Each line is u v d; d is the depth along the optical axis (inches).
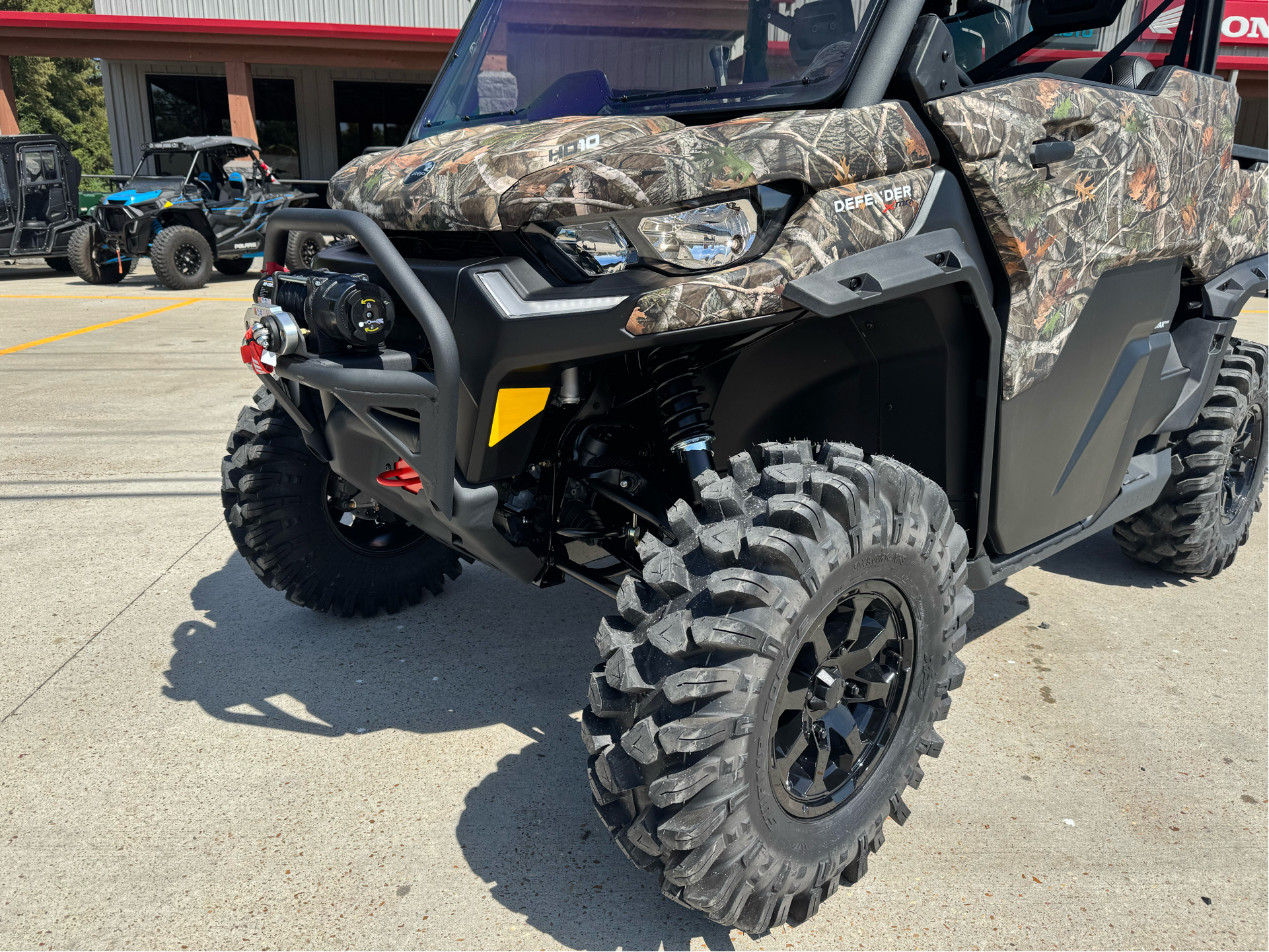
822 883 75.0
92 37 701.9
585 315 70.6
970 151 82.5
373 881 79.9
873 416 94.0
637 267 72.2
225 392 271.4
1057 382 96.7
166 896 77.6
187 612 131.6
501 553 85.6
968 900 78.9
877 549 71.9
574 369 79.9
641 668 67.0
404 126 894.4
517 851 84.2
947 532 80.3
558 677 115.6
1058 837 86.8
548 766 97.1
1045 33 106.3
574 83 97.1
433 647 122.9
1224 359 138.9
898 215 79.4
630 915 77.2
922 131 82.5
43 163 586.6
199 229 565.6
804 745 73.8
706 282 71.6
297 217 82.0
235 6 783.7
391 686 112.7
